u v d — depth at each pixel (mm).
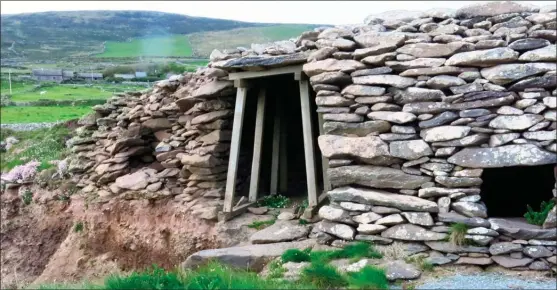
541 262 7184
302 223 10000
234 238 10477
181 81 13047
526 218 7914
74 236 13898
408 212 7934
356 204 8305
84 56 62906
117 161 13617
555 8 8070
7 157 21094
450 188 7895
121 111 14750
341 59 9000
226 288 6824
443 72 8148
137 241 12344
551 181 9828
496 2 8500
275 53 10414
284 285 7082
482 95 7852
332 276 7121
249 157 13258
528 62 7781
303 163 14172
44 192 15688
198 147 12086
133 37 77000
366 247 7969
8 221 16141
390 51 8586
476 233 7469
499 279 6973
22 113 30406
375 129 8562
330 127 8852
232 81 11539
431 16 9008
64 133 20859
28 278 14758
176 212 11852
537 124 7547
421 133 8234
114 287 7398
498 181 10523
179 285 7191
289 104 13945
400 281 7117
